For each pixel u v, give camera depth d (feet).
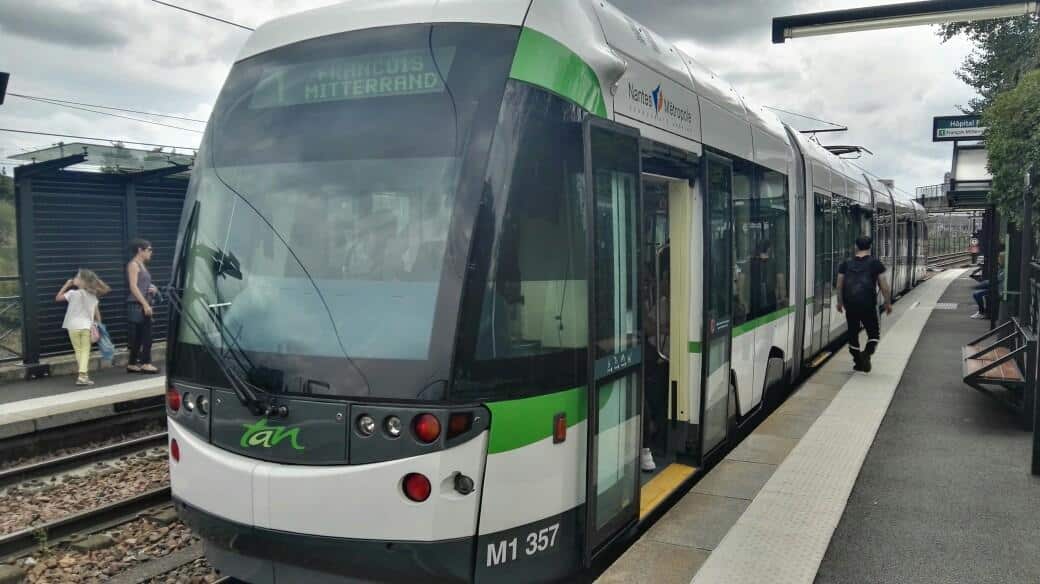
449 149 13.07
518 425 12.73
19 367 39.75
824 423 26.78
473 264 12.48
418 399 12.22
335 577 12.73
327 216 13.76
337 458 12.59
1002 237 52.60
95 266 45.01
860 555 16.34
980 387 27.27
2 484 24.16
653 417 20.76
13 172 40.14
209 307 14.33
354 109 14.03
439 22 13.84
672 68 18.99
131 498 21.57
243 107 15.15
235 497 13.33
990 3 30.04
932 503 19.40
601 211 14.75
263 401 13.16
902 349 44.80
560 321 13.62
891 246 73.61
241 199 14.61
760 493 19.45
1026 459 23.09
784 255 30.37
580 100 14.20
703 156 20.36
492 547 12.57
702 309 20.27
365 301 13.06
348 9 14.85
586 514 14.08
